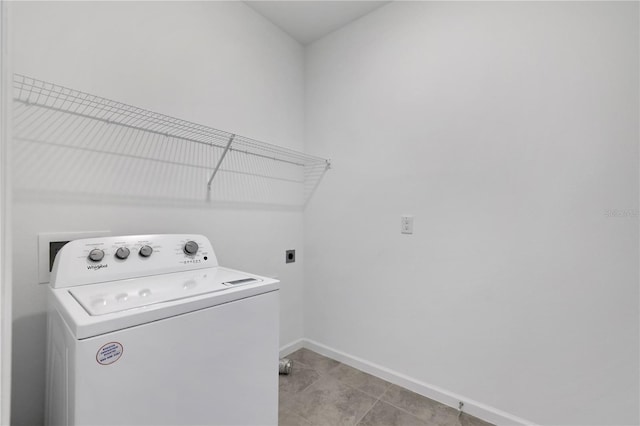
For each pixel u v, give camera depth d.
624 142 1.23
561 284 1.37
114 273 1.13
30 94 1.14
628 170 1.23
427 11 1.78
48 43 1.18
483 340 1.58
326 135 2.29
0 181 0.57
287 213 2.28
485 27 1.57
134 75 1.43
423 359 1.79
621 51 1.24
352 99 2.14
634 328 1.22
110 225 1.35
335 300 2.22
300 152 2.38
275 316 1.16
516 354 1.48
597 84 1.29
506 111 1.50
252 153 2.01
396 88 1.91
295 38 2.35
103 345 0.73
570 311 1.35
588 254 1.31
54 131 1.20
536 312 1.43
